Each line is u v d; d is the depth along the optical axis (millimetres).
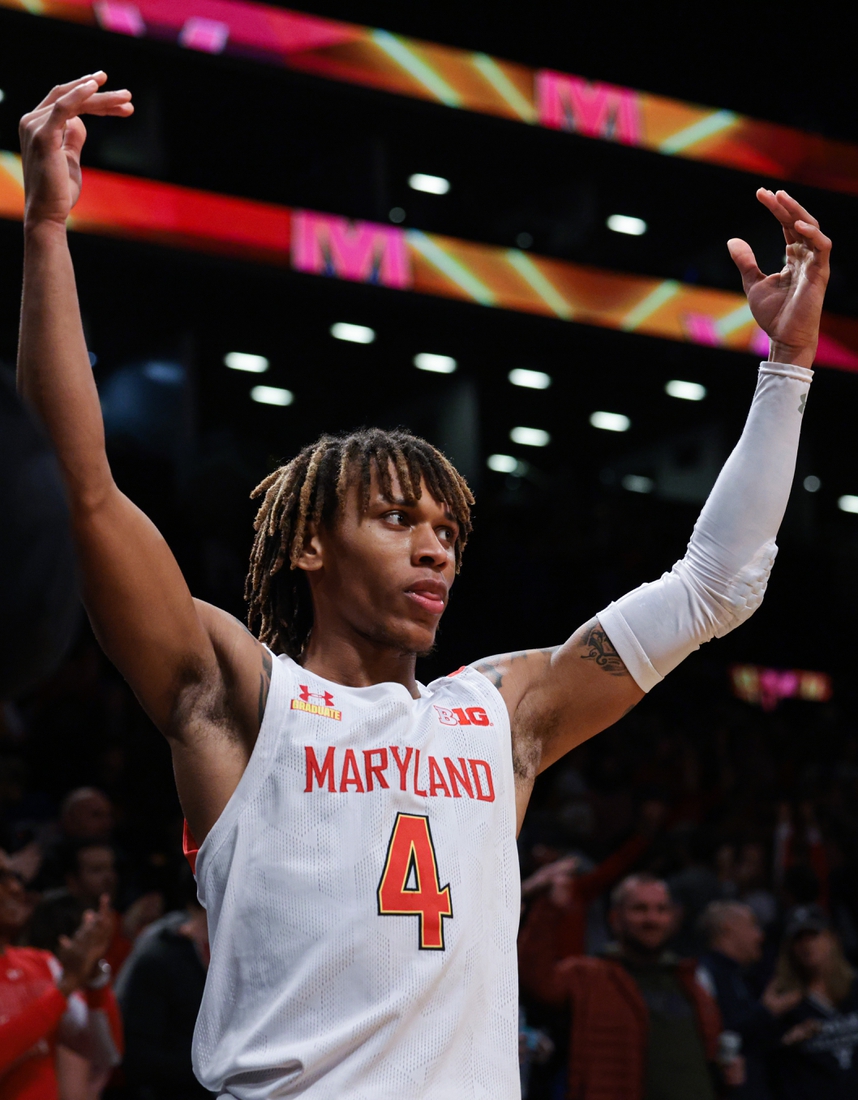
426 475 2125
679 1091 5039
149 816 8742
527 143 16844
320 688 1982
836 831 9484
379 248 15734
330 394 19453
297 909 1795
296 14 15281
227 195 14930
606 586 15945
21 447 927
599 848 8094
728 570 2209
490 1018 1837
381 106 15836
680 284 17656
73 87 1821
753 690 16266
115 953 5543
